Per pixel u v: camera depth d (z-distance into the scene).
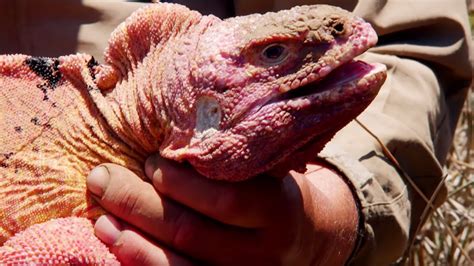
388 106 0.84
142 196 0.68
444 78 0.89
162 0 0.87
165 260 0.68
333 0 0.87
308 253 0.73
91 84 0.71
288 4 0.87
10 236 0.69
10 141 0.69
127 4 0.86
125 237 0.68
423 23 0.87
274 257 0.71
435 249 0.98
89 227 0.69
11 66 0.71
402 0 0.88
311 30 0.65
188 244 0.69
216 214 0.68
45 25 0.86
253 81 0.66
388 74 0.86
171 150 0.68
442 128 0.88
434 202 0.86
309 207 0.72
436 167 0.85
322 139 0.67
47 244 0.67
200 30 0.69
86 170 0.70
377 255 0.81
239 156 0.66
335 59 0.65
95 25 0.86
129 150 0.70
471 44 0.89
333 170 0.80
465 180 1.03
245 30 0.66
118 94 0.70
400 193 0.82
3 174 0.69
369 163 0.81
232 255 0.70
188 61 0.68
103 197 0.68
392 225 0.81
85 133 0.70
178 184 0.68
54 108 0.70
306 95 0.65
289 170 0.68
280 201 0.69
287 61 0.65
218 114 0.66
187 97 0.67
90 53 0.85
